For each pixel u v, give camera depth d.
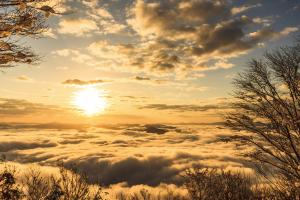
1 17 3.39
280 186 6.74
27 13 3.44
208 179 6.82
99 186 5.63
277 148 9.38
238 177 6.79
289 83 10.12
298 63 10.24
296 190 6.38
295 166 8.09
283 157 8.92
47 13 3.40
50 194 4.57
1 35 3.38
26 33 3.57
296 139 9.38
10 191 4.17
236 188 6.59
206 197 6.64
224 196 6.51
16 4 3.34
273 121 9.88
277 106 10.05
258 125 10.32
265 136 9.85
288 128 9.52
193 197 6.56
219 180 6.79
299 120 9.38
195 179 6.86
